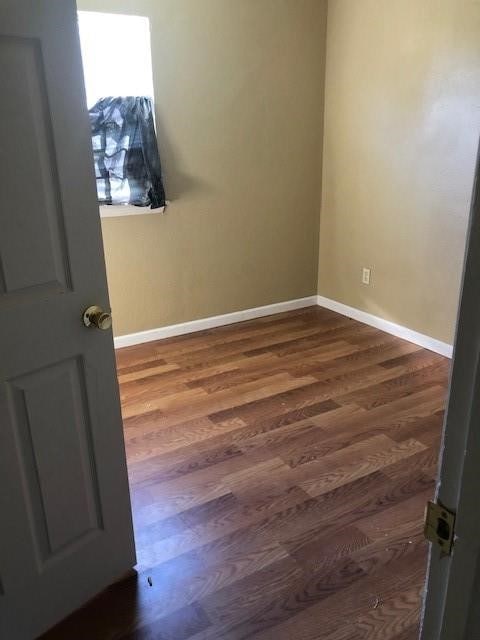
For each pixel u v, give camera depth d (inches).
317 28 145.4
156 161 130.0
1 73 45.0
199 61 131.8
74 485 59.8
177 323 150.0
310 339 146.1
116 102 122.6
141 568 70.2
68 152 51.1
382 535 75.4
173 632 61.4
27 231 49.8
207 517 79.5
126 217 133.6
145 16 122.3
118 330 141.6
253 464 91.9
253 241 155.6
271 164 151.3
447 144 121.3
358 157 146.3
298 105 149.9
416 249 135.0
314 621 62.5
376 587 66.9
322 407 110.2
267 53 140.3
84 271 55.1
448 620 27.2
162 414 108.7
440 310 131.9
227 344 143.9
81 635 61.0
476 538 24.4
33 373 53.3
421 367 127.3
